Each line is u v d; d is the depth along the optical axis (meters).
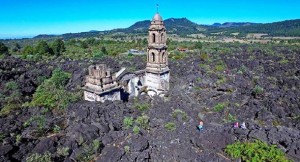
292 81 96.12
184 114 52.00
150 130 46.56
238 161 35.62
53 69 103.06
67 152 38.41
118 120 49.59
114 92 61.75
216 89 81.00
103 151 39.19
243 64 138.50
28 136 44.09
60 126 49.41
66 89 73.62
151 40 69.56
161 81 70.56
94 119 49.72
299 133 42.38
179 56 161.88
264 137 40.56
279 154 35.16
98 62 129.50
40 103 58.91
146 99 62.31
